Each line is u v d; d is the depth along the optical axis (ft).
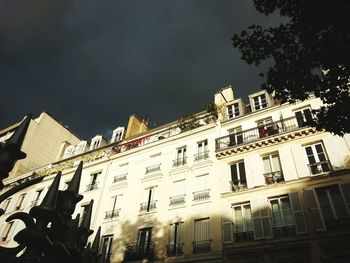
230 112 82.69
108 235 73.10
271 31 30.60
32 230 10.47
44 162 123.13
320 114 31.42
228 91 92.53
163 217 68.23
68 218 13.08
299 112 68.23
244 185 64.18
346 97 30.01
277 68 30.91
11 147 11.25
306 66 29.71
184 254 60.08
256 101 80.23
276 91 31.89
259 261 52.34
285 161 61.52
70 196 13.38
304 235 50.98
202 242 59.93
